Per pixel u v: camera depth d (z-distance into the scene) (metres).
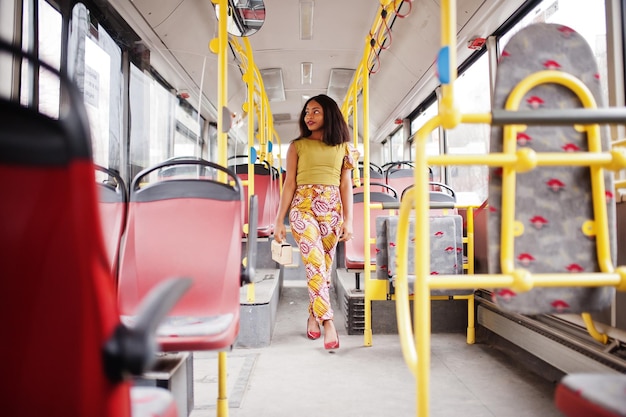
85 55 3.25
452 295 3.46
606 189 1.30
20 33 2.44
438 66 1.19
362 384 2.63
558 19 3.18
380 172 6.13
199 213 2.06
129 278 1.98
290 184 3.32
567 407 0.98
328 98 3.31
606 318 2.15
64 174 0.64
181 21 4.75
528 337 2.81
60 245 0.65
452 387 2.57
